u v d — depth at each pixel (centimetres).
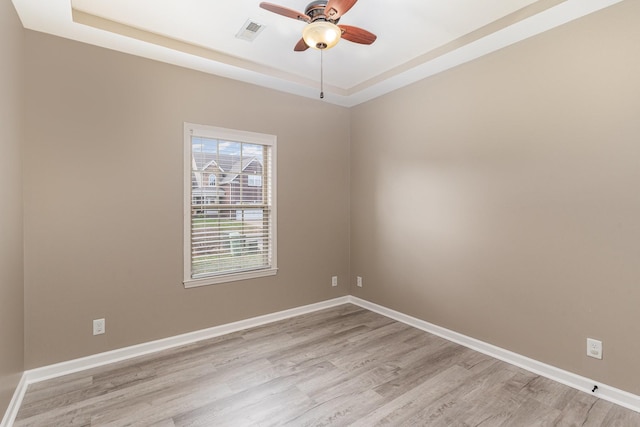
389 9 233
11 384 201
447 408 210
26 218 236
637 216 205
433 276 331
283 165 373
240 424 194
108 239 269
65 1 205
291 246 381
